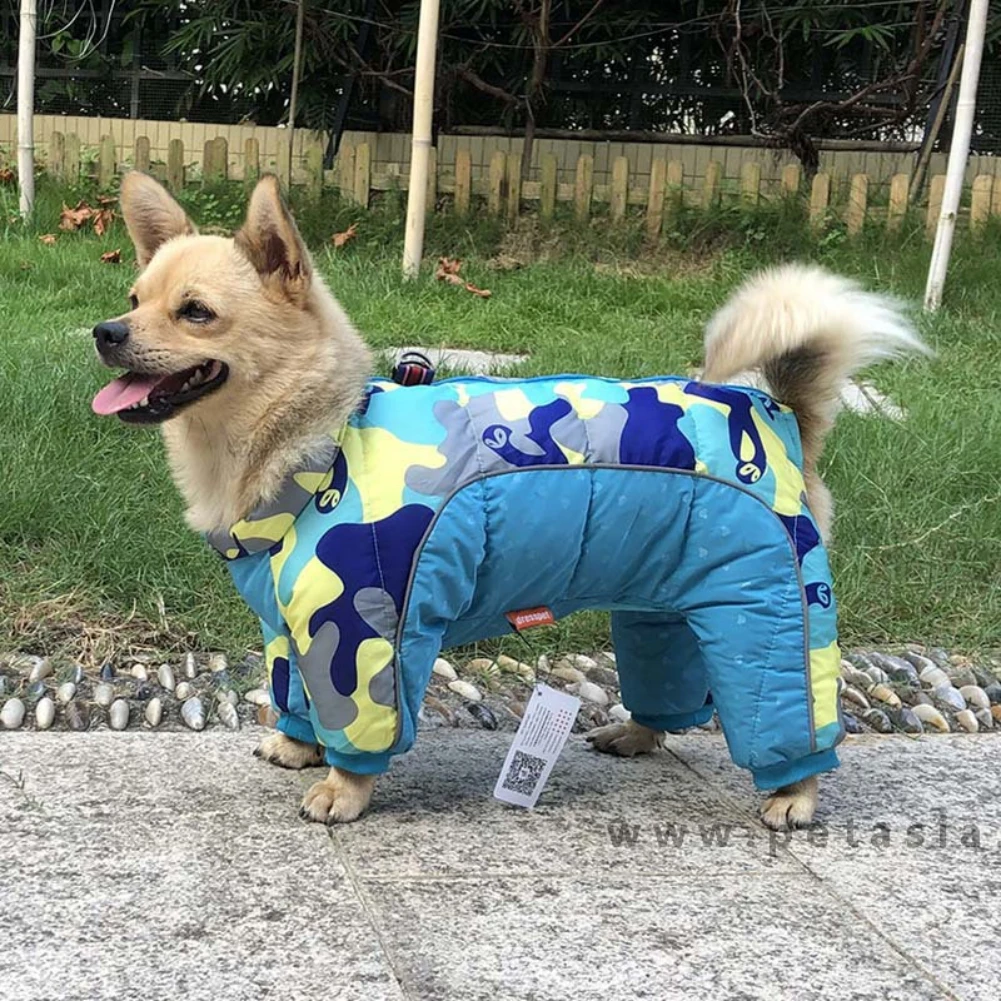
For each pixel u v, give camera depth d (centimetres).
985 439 166
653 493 84
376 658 79
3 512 128
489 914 74
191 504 87
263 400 81
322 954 68
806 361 94
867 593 138
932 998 68
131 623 120
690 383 91
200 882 75
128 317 80
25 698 105
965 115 238
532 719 89
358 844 82
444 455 82
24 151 297
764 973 69
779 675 85
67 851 78
